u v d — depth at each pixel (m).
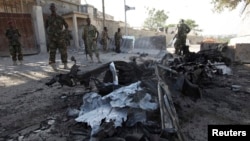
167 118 2.56
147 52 13.37
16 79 5.84
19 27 12.75
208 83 5.05
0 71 6.93
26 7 13.48
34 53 13.34
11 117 3.32
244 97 4.20
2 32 11.89
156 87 3.28
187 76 4.56
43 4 14.80
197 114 3.34
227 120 3.14
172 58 5.66
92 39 8.66
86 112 3.09
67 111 3.38
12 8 12.70
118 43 14.06
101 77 5.13
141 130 2.62
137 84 3.24
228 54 8.87
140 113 2.82
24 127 2.97
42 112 3.47
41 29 13.74
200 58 6.62
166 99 2.79
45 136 2.71
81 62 8.88
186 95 3.63
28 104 3.87
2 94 4.52
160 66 3.99
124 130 2.64
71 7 18.27
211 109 3.55
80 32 18.19
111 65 3.94
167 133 2.36
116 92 3.08
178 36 10.34
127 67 4.14
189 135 2.69
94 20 18.94
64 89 4.72
